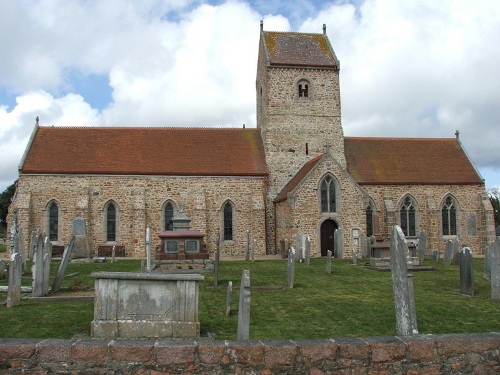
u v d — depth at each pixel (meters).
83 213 37.50
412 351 7.91
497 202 76.31
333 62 44.34
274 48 44.38
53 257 35.69
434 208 41.19
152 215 39.00
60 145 40.00
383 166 42.94
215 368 7.71
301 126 43.22
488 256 22.44
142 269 25.50
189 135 43.25
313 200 36.44
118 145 40.94
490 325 13.67
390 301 17.11
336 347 7.83
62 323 13.48
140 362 7.68
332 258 34.38
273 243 40.84
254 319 14.42
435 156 44.59
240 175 40.34
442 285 20.94
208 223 39.66
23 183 37.69
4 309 15.37
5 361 7.58
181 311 12.10
